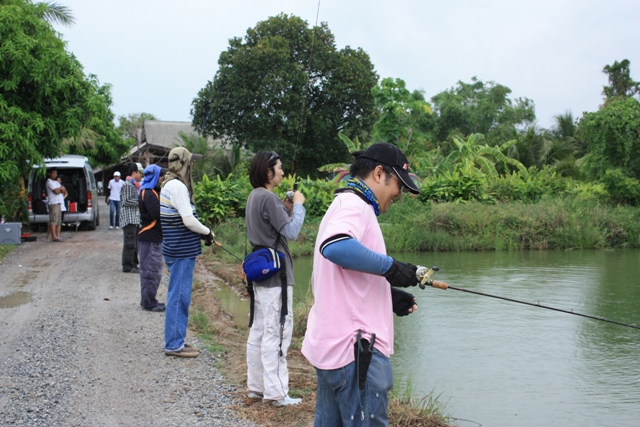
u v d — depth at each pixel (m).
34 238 13.87
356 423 2.49
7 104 12.86
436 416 4.22
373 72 29.06
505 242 15.15
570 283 9.80
